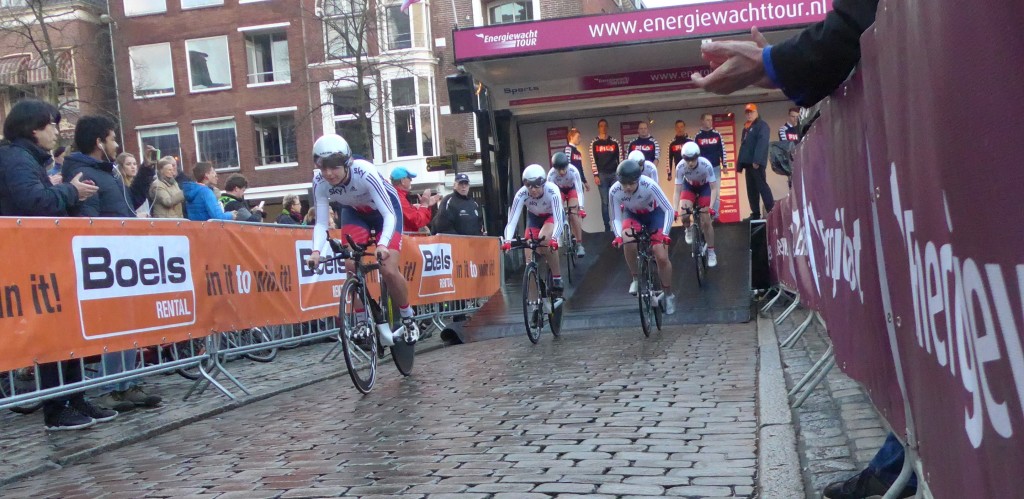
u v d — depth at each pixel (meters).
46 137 5.61
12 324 4.84
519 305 11.01
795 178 5.95
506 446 4.41
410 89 29.03
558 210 8.83
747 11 11.88
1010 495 1.53
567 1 27.84
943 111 1.72
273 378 7.58
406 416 5.39
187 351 6.78
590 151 16.86
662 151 16.91
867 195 2.79
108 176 6.32
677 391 5.61
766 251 10.98
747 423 4.62
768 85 2.88
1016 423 1.47
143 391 6.64
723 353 7.18
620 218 8.99
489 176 13.89
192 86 30.53
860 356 3.29
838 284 3.76
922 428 2.29
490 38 12.45
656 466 3.89
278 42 30.19
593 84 14.48
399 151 29.33
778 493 3.35
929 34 1.78
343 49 28.89
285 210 11.05
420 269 10.02
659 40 12.11
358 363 6.37
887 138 2.34
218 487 4.01
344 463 4.30
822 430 4.33
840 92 3.10
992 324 1.57
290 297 7.68
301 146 29.89
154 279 5.94
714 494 3.44
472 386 6.36
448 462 4.18
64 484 4.30
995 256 1.50
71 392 5.31
